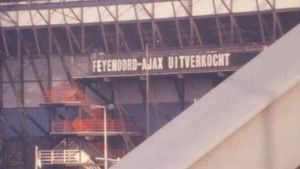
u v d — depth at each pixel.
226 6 68.50
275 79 8.41
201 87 71.88
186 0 70.12
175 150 8.20
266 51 9.21
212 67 68.75
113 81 73.81
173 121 8.88
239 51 67.81
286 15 67.62
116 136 72.44
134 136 72.69
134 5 71.56
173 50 70.38
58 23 73.50
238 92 8.59
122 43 73.25
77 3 72.94
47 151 71.06
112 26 72.56
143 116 73.75
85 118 73.44
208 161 8.21
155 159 8.12
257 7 67.75
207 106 8.70
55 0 73.38
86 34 74.06
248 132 8.27
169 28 71.25
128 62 71.31
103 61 72.00
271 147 8.23
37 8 73.69
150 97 73.19
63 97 73.75
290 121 8.26
